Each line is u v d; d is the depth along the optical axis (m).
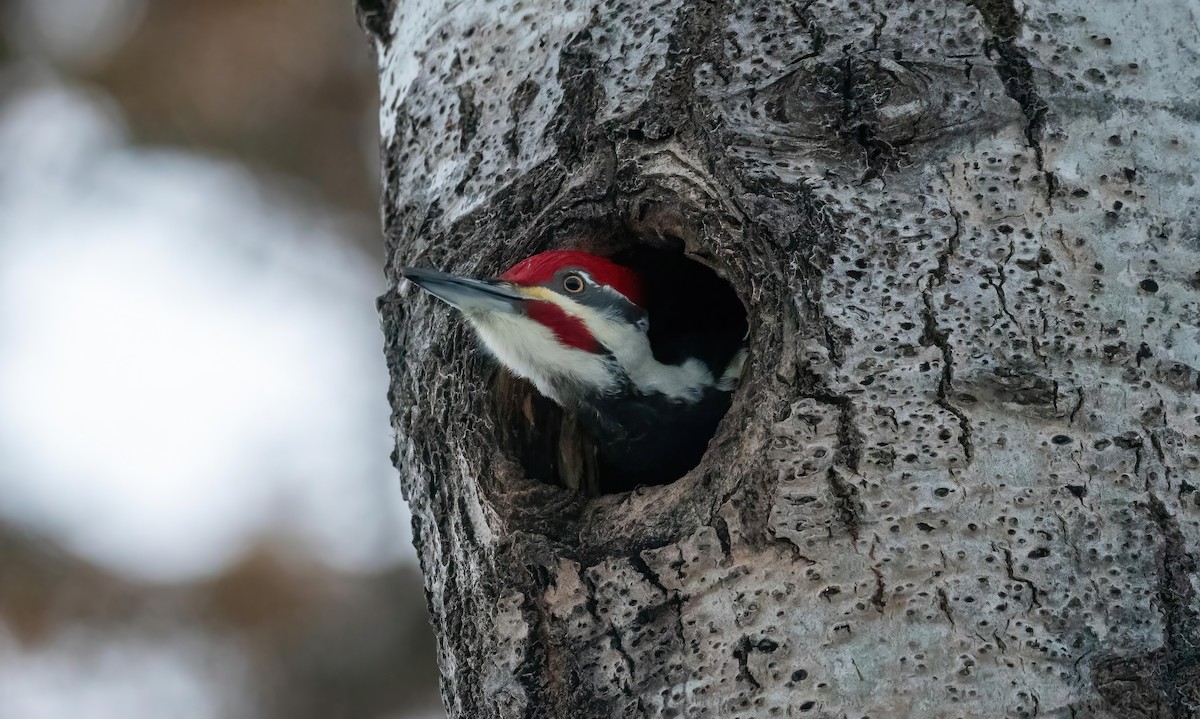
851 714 6.92
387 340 9.44
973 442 7.19
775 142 7.88
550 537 7.85
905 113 7.70
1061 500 7.06
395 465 9.45
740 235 7.84
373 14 10.28
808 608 7.13
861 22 7.96
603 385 9.89
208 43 16.00
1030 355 7.28
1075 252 7.43
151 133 16.38
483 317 8.78
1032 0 7.82
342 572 16.69
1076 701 6.78
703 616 7.36
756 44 8.10
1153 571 6.96
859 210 7.62
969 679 6.84
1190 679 6.84
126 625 16.22
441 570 8.59
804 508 7.24
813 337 7.48
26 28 15.95
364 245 17.20
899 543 7.09
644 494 7.86
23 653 15.99
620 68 8.54
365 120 16.55
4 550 15.99
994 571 6.99
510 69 9.08
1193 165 7.59
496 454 8.38
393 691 16.38
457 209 9.13
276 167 16.70
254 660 16.34
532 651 7.79
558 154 8.70
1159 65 7.75
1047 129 7.61
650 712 7.35
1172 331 7.31
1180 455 7.12
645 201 8.34
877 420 7.29
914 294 7.45
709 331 10.83
